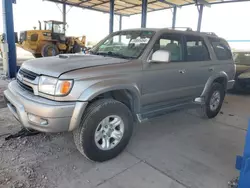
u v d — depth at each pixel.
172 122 4.22
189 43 3.74
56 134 3.33
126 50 3.25
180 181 2.36
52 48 13.75
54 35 14.11
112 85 2.53
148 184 2.28
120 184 2.26
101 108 2.50
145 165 2.64
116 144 2.75
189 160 2.81
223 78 4.54
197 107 4.08
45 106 2.23
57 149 2.91
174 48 3.46
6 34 7.17
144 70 2.93
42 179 2.26
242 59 8.08
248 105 5.84
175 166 2.65
